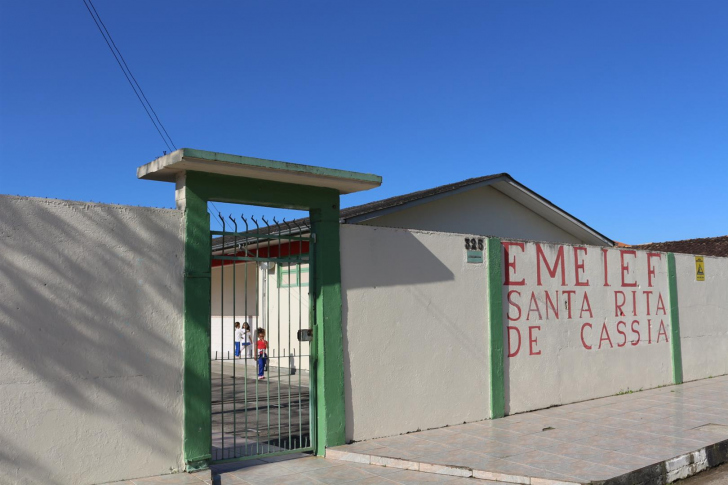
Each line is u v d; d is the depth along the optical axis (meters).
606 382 10.75
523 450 7.00
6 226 5.28
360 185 7.29
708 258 13.37
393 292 7.96
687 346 12.55
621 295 11.23
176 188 6.58
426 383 8.17
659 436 7.64
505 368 9.18
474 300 8.88
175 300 6.20
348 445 7.26
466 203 16.59
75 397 5.52
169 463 6.02
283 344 14.63
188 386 6.17
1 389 5.16
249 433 8.48
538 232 18.45
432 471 6.43
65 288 5.54
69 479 5.43
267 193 6.90
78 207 5.67
